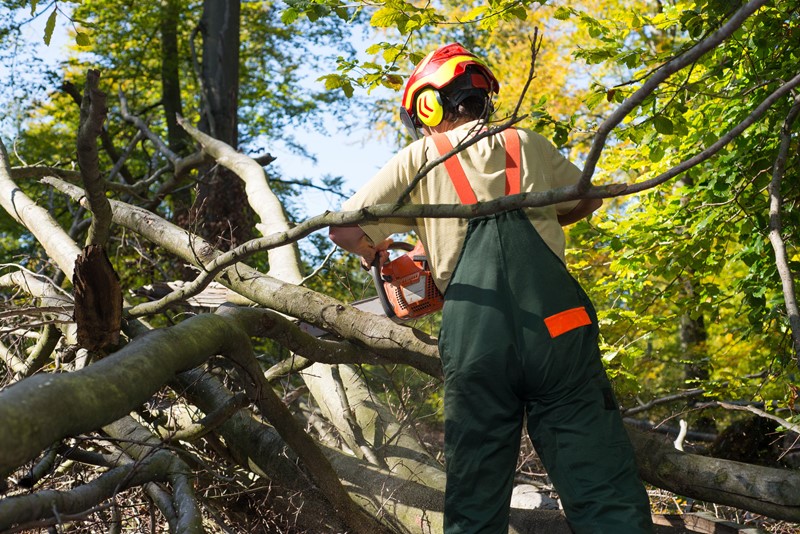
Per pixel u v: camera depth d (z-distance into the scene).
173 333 2.22
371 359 3.10
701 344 7.93
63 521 1.72
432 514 2.89
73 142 15.24
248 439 3.24
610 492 1.96
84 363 3.39
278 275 4.38
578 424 2.03
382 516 3.00
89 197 2.81
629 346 4.17
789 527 3.58
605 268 5.38
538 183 2.28
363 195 2.32
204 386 3.11
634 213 4.80
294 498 3.12
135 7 14.70
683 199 4.75
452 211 2.04
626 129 3.34
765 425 5.32
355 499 3.07
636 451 2.55
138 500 3.12
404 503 2.97
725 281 6.48
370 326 2.98
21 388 1.62
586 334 2.11
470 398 2.07
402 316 2.62
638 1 8.62
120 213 3.80
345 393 3.61
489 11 3.39
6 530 1.68
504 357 2.04
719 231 4.25
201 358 2.32
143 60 15.62
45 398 1.62
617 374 4.08
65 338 3.76
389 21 3.19
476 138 1.96
